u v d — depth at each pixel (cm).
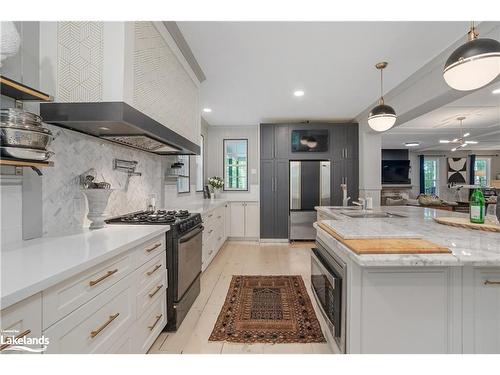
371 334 125
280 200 520
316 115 489
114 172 223
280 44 240
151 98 187
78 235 157
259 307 246
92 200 176
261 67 287
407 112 335
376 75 306
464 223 180
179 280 206
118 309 133
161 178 320
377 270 124
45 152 127
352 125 512
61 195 166
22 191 140
